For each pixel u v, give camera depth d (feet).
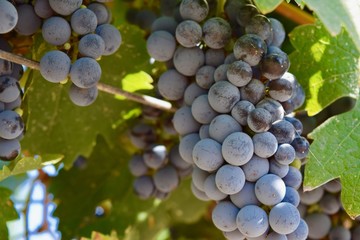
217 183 1.44
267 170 1.45
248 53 1.49
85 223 2.03
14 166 1.55
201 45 1.59
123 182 2.06
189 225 2.26
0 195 1.72
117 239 2.03
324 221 1.71
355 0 1.44
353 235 1.73
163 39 1.61
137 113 1.86
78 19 1.48
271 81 1.51
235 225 1.44
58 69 1.45
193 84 1.58
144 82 1.81
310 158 1.56
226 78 1.52
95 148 2.04
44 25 1.49
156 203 2.12
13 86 1.50
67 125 1.85
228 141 1.43
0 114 1.49
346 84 1.69
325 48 1.71
